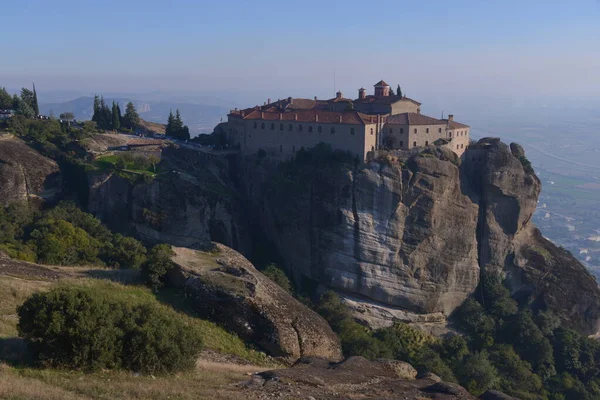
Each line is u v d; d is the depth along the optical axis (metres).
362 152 106.06
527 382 91.38
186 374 32.66
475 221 111.00
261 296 46.03
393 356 85.94
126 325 32.56
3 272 46.22
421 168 105.12
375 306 105.81
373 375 36.78
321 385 32.56
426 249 106.44
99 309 31.95
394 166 104.25
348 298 106.38
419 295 106.38
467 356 94.69
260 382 32.03
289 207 111.00
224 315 44.97
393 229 104.81
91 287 45.06
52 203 109.62
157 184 111.50
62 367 30.09
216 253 54.75
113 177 112.19
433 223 105.75
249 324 44.78
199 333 39.22
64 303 31.52
